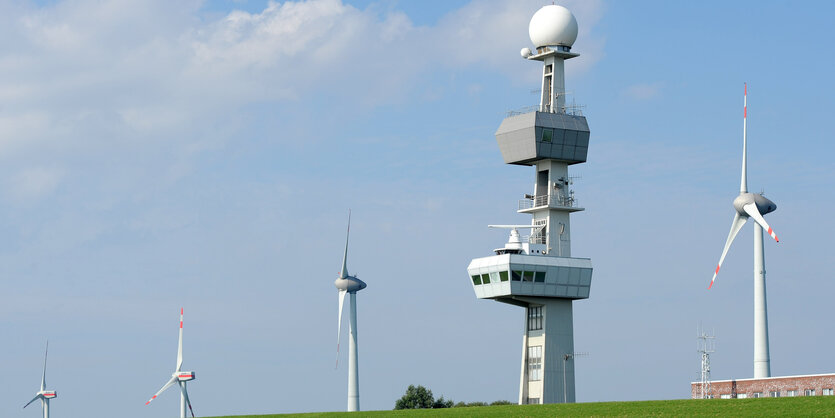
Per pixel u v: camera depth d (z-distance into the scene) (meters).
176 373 192.75
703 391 153.62
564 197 168.25
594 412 117.06
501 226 167.12
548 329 164.38
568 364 164.62
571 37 170.88
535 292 162.50
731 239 149.50
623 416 111.31
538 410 122.88
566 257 165.25
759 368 146.75
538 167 169.75
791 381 143.12
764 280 147.00
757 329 146.75
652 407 117.69
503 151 169.75
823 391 139.50
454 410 129.25
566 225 168.00
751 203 146.62
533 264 162.25
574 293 165.12
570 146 166.75
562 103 170.00
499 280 162.62
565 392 163.88
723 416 106.38
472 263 168.12
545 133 165.12
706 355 154.75
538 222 168.50
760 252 147.00
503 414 121.06
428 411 130.38
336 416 129.62
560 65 170.75
